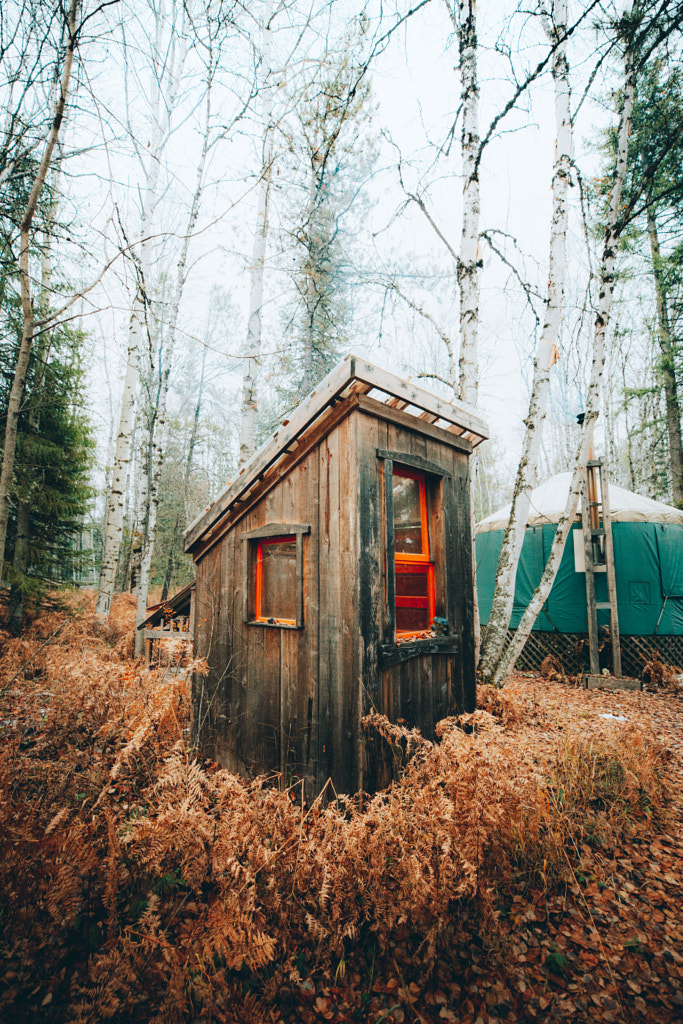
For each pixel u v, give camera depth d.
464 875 1.95
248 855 1.95
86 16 2.96
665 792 3.34
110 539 7.83
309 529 2.95
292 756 2.94
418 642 3.02
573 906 2.27
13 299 6.69
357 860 1.87
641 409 17.62
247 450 7.20
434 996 1.76
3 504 3.10
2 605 7.73
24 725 3.62
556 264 5.47
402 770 2.51
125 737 3.30
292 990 1.78
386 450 2.91
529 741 4.25
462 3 5.71
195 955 1.75
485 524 9.22
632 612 7.54
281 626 3.07
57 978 1.71
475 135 5.88
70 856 1.96
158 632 5.78
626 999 1.78
